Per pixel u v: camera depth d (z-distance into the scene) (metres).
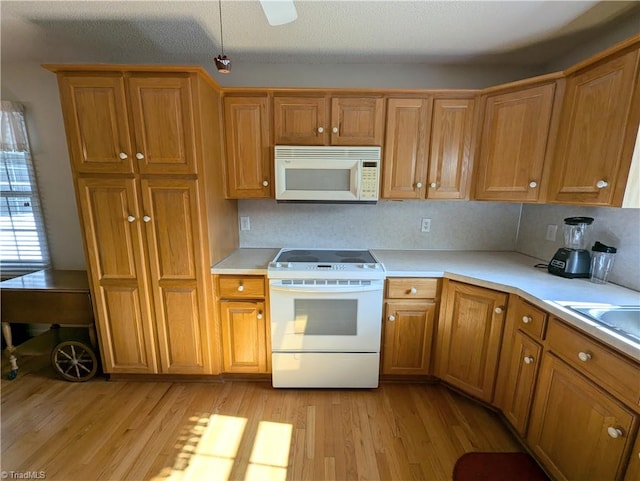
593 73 1.42
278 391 2.03
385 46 1.92
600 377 1.12
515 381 1.64
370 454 1.56
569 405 1.27
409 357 2.03
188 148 1.74
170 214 1.82
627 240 1.57
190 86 1.68
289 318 1.93
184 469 1.48
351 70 2.22
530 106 1.72
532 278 1.75
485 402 1.86
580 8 1.49
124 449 1.58
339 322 1.94
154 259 1.88
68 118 1.71
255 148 2.01
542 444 1.43
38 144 2.31
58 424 1.74
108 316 1.97
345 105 1.95
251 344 2.02
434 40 1.84
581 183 1.50
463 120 1.95
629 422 1.01
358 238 2.45
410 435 1.68
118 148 1.74
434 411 1.86
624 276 1.59
